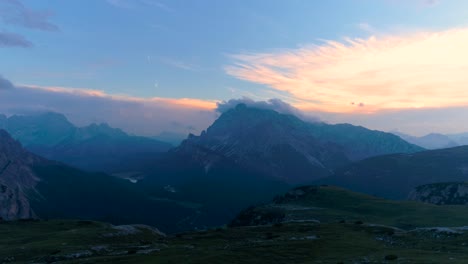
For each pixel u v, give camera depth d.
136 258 80.56
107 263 77.88
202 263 71.81
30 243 109.94
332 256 75.50
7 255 94.50
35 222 166.12
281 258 75.94
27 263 86.00
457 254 70.81
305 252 80.25
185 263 72.00
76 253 93.94
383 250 79.19
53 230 146.38
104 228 136.00
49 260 87.94
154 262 74.62
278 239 97.19
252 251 81.81
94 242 112.50
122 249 101.00
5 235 131.50
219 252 81.75
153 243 109.50
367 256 72.44
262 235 109.38
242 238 107.25
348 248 82.75
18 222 165.38
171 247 96.94
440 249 78.12
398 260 65.75
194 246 97.56
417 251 76.19
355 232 106.44
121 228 136.25
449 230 93.56
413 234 97.50
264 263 72.50
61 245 105.00
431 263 61.06
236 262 73.31
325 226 117.62
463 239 85.00
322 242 89.69
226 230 124.19
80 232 125.69
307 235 102.31
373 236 100.00
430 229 98.19
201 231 129.50
